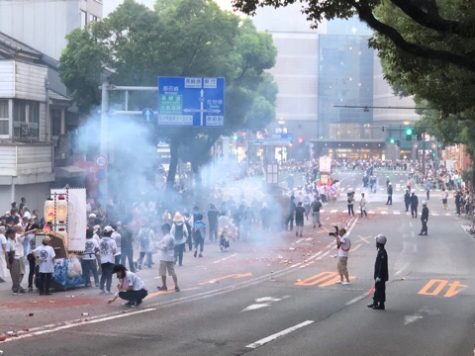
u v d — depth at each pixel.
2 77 38.41
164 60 44.41
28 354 13.12
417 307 20.30
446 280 26.73
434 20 13.70
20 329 15.58
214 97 38.41
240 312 18.64
